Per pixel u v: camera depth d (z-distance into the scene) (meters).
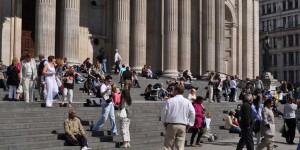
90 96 28.98
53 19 33.31
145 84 36.66
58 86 22.97
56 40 40.03
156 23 46.25
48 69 20.94
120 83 32.69
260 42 112.44
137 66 41.69
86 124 20.08
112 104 19.17
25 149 15.35
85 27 42.59
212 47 48.66
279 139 25.30
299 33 103.00
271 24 110.19
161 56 45.84
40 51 32.47
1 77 26.03
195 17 50.09
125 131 18.08
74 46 35.31
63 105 22.05
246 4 59.06
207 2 48.78
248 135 16.42
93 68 34.19
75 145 16.72
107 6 44.69
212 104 31.58
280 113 34.50
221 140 23.97
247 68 58.75
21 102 21.27
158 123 23.42
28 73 22.03
